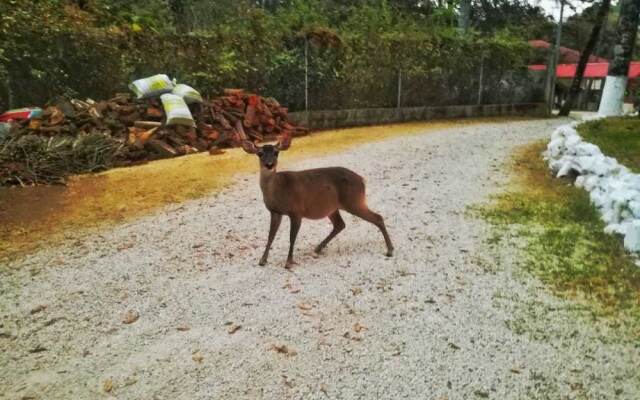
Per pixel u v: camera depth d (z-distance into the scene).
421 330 3.79
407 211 6.55
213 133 9.95
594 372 3.30
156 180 7.75
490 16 29.16
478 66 16.84
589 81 28.34
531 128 14.15
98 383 3.23
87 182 7.56
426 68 15.52
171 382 3.23
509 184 7.80
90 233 5.76
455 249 5.31
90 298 4.30
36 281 4.60
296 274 4.75
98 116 8.97
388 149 10.46
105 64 10.38
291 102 12.87
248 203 6.85
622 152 8.73
